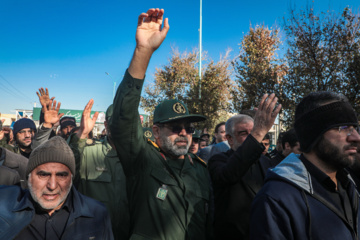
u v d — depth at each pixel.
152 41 1.70
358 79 8.38
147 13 1.72
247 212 2.20
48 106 3.41
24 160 2.78
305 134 1.46
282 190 1.39
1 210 1.60
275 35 11.88
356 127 1.42
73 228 1.70
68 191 1.74
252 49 11.50
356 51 8.49
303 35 9.09
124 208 2.81
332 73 8.80
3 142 3.86
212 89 14.70
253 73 10.79
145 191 1.95
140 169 1.99
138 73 1.76
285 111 9.58
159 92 17.56
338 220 1.33
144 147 2.00
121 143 1.84
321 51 8.95
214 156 2.43
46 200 1.65
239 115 2.54
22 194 1.76
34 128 4.06
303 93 8.95
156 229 1.86
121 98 1.76
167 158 2.12
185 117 2.07
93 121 2.75
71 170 1.74
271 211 1.37
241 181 2.26
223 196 2.26
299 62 9.26
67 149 1.75
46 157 1.65
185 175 2.10
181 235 1.89
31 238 1.63
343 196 1.42
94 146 3.11
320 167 1.45
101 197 2.80
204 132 7.29
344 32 8.78
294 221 1.32
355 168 1.98
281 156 3.30
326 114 1.38
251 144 2.05
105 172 2.92
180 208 1.94
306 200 1.35
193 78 16.08
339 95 1.42
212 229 2.16
